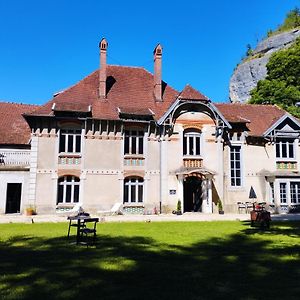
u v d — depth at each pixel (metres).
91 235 14.70
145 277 7.96
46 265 9.08
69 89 28.36
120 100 28.55
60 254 10.59
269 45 68.81
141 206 26.64
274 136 29.48
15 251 11.11
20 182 26.67
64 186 25.97
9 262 9.45
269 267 9.00
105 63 28.66
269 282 7.61
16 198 28.22
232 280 7.77
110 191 26.25
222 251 11.23
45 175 25.42
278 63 41.75
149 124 27.38
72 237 14.14
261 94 41.09
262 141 29.78
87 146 26.31
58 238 13.84
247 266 9.10
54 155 25.70
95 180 26.11
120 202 26.27
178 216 24.27
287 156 30.05
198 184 28.62
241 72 68.56
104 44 28.72
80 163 26.08
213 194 27.61
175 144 27.61
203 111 28.33
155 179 27.12
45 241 13.10
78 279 7.71
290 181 28.70
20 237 14.13
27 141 28.05
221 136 28.17
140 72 31.84
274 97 39.81
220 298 6.55
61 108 25.38
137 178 27.11
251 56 72.81
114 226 18.38
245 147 29.30
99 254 10.60
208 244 12.60
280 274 8.30
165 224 19.55
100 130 26.62
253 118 31.36
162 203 26.73
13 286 7.17
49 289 6.97
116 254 10.63
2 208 26.23
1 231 16.03
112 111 27.22
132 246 12.06
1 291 6.84
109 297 6.53
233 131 29.27
